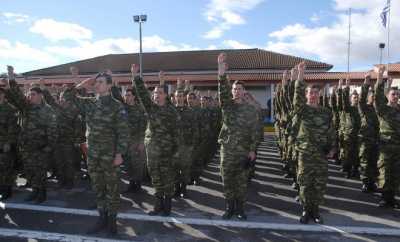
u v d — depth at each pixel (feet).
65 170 24.35
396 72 84.43
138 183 23.76
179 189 22.79
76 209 19.98
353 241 15.88
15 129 21.75
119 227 17.38
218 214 19.42
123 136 16.12
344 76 94.48
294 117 18.62
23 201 21.40
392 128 20.29
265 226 17.60
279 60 122.62
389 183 20.40
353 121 28.27
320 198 17.76
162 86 18.92
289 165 26.32
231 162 17.94
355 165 28.60
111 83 16.78
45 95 25.08
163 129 18.54
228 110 18.20
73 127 24.61
